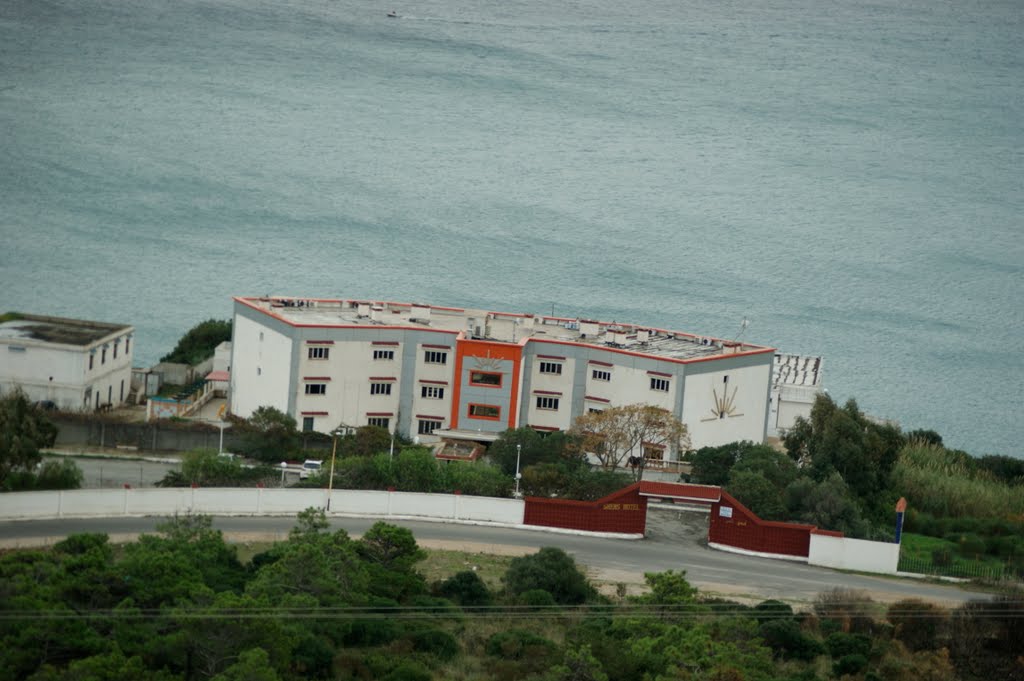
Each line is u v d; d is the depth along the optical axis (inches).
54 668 5561.0
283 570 6717.5
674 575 7421.3
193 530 7421.3
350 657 6294.3
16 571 6220.5
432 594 7283.5
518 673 6402.6
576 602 7440.9
